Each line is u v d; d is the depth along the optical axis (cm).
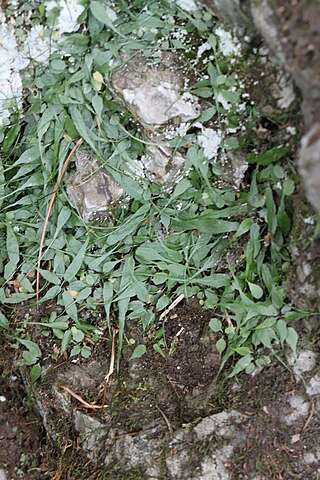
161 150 53
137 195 54
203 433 53
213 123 52
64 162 54
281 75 48
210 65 51
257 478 52
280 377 54
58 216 55
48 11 51
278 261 53
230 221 54
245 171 53
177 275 55
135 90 52
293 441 53
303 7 43
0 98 54
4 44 52
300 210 50
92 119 53
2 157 55
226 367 55
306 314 53
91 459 55
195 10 51
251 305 53
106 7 51
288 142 50
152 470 53
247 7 47
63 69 52
